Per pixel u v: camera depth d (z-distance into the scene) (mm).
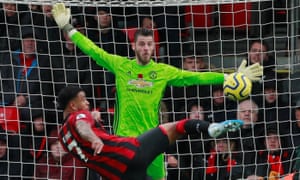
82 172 35594
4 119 35906
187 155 35594
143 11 37812
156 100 31203
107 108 35906
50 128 36188
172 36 37344
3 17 37500
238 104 35906
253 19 37562
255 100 35969
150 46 30938
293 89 36531
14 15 37469
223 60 37500
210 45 37625
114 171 26734
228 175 35344
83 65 36844
